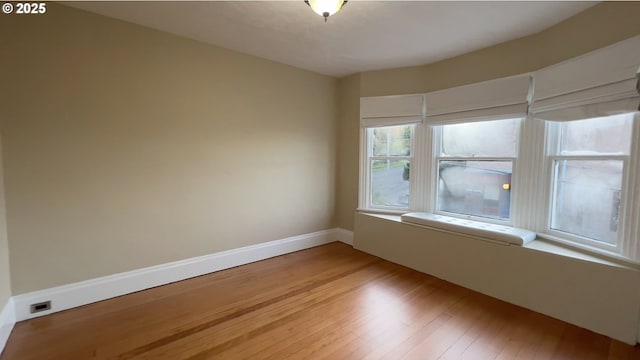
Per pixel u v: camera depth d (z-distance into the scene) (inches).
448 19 92.7
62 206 90.4
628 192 78.4
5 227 81.4
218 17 93.8
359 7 85.7
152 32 103.0
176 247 113.1
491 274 103.2
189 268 116.4
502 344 76.9
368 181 153.3
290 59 132.9
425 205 137.6
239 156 127.8
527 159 105.5
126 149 100.3
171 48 107.2
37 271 87.5
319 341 77.8
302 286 110.7
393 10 87.3
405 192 145.6
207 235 120.7
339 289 108.4
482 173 119.9
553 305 89.1
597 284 80.8
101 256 97.7
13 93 82.2
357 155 155.1
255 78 130.1
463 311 93.3
